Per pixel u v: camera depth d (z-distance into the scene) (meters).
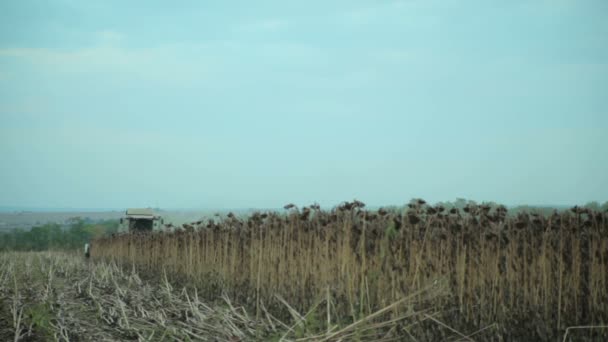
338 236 11.13
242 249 15.77
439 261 9.80
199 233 20.22
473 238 10.00
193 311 11.22
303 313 11.27
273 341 8.47
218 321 10.17
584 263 9.46
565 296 9.09
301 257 12.33
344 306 10.10
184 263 20.61
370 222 10.94
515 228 9.77
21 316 11.48
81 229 71.38
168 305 12.66
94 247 41.28
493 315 9.37
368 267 10.15
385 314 9.27
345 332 7.99
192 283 18.53
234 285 15.23
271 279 13.11
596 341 8.71
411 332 9.13
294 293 12.20
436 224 10.21
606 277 8.93
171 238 24.03
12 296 14.03
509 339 9.23
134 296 13.93
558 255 9.31
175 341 9.15
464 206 10.28
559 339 8.87
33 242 68.75
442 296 9.36
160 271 24.34
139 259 29.16
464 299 9.67
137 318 11.05
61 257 39.00
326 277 11.10
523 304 9.36
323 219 12.42
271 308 12.61
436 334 9.12
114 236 36.16
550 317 9.12
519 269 9.51
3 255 37.81
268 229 14.38
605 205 9.66
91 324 10.63
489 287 9.59
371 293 9.98
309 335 8.20
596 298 8.88
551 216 9.73
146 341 9.01
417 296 9.23
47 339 9.40
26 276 21.62
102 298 13.74
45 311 11.26
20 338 9.50
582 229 9.47
